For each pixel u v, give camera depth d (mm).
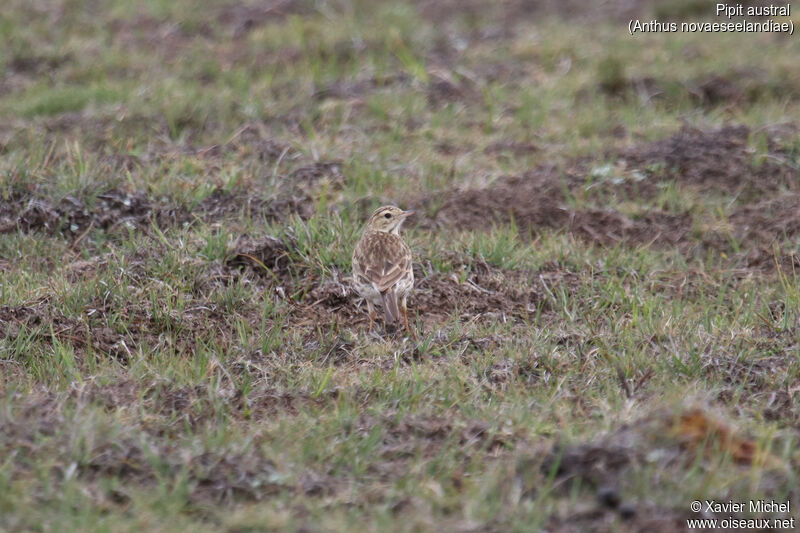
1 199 13938
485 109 18516
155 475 8188
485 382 10164
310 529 7457
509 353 10781
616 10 23719
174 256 12508
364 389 9953
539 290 12531
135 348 11188
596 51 20531
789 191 15141
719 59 19844
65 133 17125
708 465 8109
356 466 8383
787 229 14055
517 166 16297
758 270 13273
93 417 8773
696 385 9953
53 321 11305
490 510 7590
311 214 14328
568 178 15656
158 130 17391
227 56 20984
